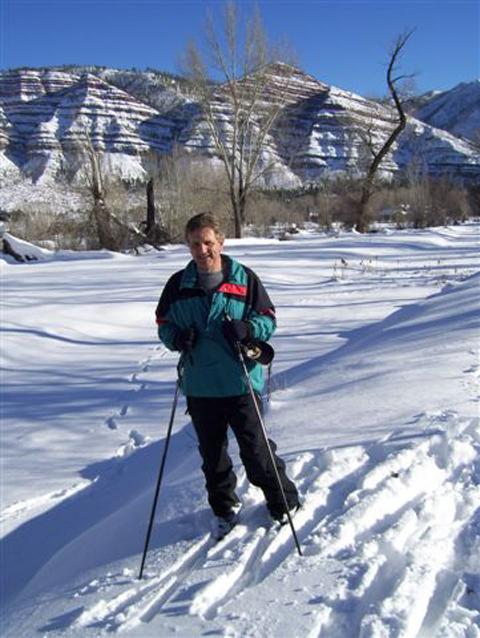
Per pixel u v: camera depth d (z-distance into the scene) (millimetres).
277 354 9461
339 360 7355
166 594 3002
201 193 38969
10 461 5852
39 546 4285
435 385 5480
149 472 5156
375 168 45625
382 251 27266
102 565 3482
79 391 8031
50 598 3295
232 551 3271
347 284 17141
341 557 3070
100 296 14164
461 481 3730
